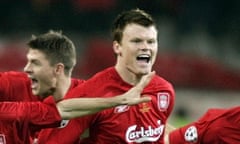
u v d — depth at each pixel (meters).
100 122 15.29
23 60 59.75
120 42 15.50
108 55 58.50
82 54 60.28
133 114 15.48
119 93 15.49
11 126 14.12
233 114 15.73
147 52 15.25
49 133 15.26
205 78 57.97
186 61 58.97
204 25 65.38
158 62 57.84
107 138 15.34
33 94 16.59
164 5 64.44
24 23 65.19
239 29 65.25
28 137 14.37
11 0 65.50
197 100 55.66
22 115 14.14
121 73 15.59
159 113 16.02
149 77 14.63
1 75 17.23
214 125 15.85
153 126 15.77
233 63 62.12
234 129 15.70
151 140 15.73
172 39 63.47
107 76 15.62
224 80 58.34
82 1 64.12
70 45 16.31
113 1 63.88
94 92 15.40
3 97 17.06
